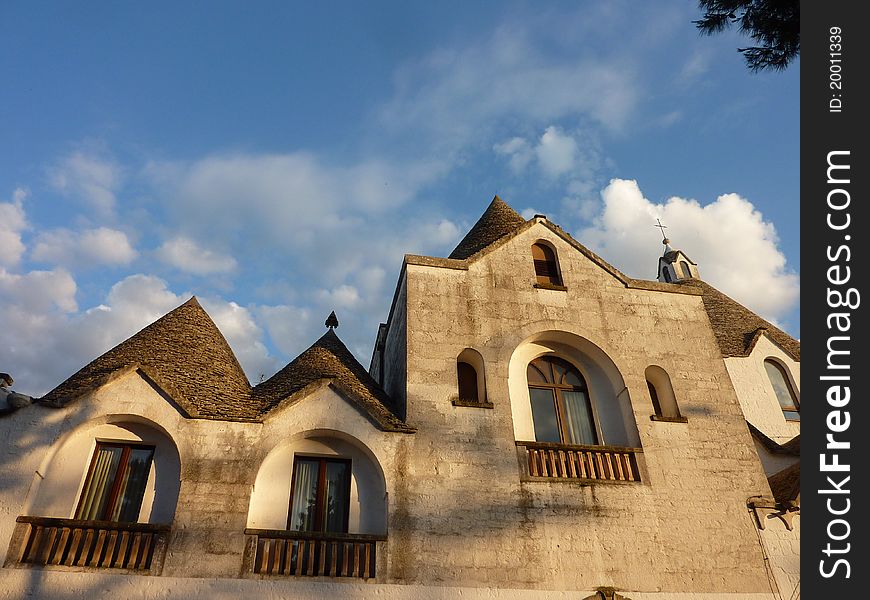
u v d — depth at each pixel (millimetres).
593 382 19984
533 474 17062
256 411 16812
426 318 19281
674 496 17281
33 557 13719
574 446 17672
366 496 16344
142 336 18734
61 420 15391
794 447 21328
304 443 16812
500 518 16000
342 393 17312
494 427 17531
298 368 19109
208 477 15281
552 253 22312
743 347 28516
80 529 14164
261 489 15914
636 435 18406
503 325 19672
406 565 14914
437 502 15969
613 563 15852
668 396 19719
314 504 16109
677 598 15648
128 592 13516
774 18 14477
